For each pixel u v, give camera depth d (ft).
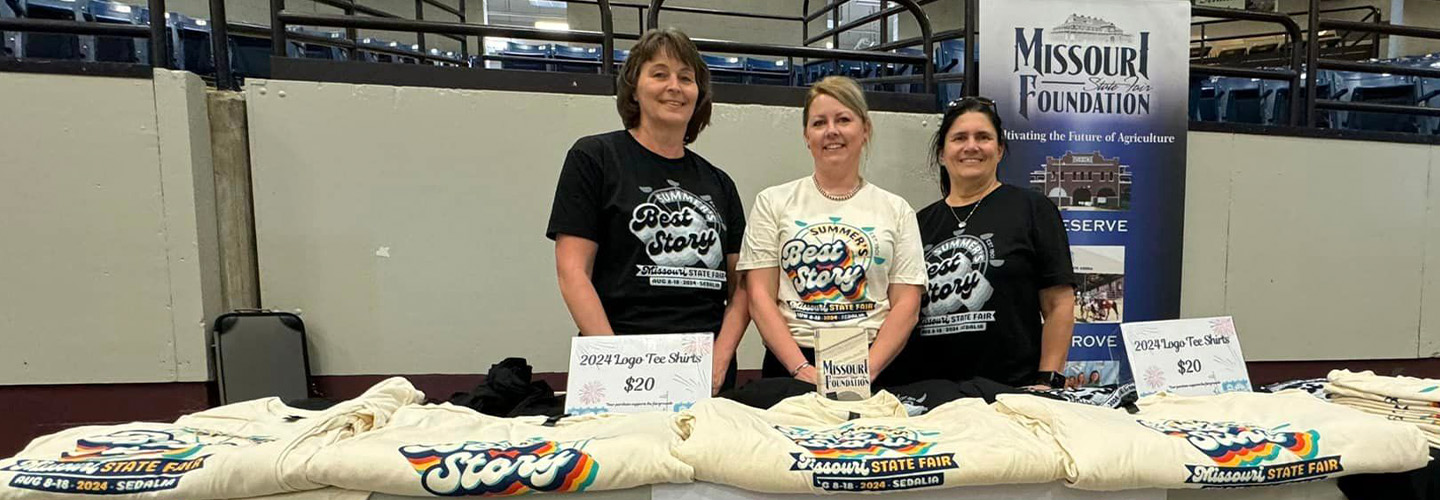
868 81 10.02
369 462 2.68
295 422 3.24
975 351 4.92
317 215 6.45
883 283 4.32
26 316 6.00
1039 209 5.03
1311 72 8.30
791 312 4.31
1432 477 3.01
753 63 17.90
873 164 7.32
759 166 7.14
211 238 6.27
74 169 5.87
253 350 6.24
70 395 6.15
